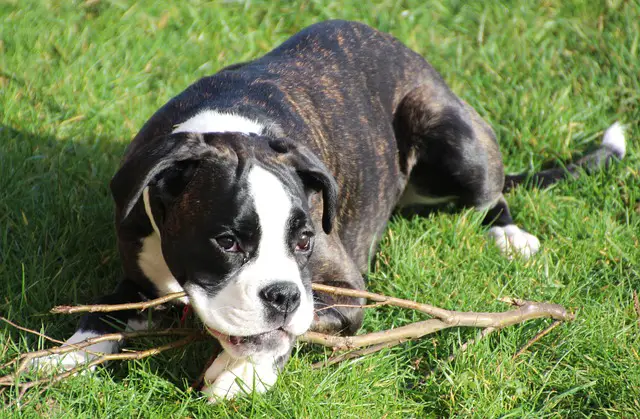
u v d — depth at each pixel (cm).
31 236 511
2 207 539
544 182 648
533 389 448
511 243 572
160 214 403
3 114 642
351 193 509
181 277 393
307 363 439
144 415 400
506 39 812
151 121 459
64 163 599
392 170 558
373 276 526
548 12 848
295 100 487
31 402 388
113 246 525
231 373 411
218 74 492
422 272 521
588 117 719
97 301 447
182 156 381
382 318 500
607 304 503
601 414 434
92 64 720
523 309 466
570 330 477
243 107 450
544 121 705
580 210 612
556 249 571
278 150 404
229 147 392
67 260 501
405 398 440
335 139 501
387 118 562
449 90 611
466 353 452
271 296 370
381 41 578
